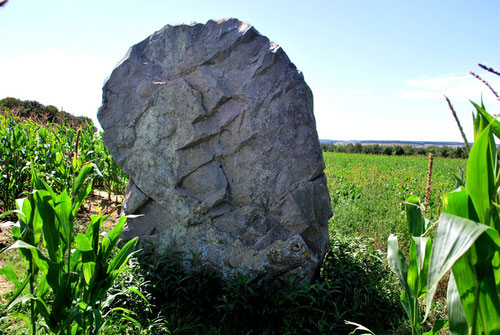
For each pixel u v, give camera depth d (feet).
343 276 12.32
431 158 7.69
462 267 5.40
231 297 11.16
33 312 8.27
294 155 12.43
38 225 8.36
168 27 13.82
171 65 13.55
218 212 12.75
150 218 13.82
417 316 7.30
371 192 25.44
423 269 6.84
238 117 12.67
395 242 7.69
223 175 12.94
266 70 12.63
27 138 24.99
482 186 5.05
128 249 8.80
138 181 13.66
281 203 12.37
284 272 11.99
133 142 13.71
